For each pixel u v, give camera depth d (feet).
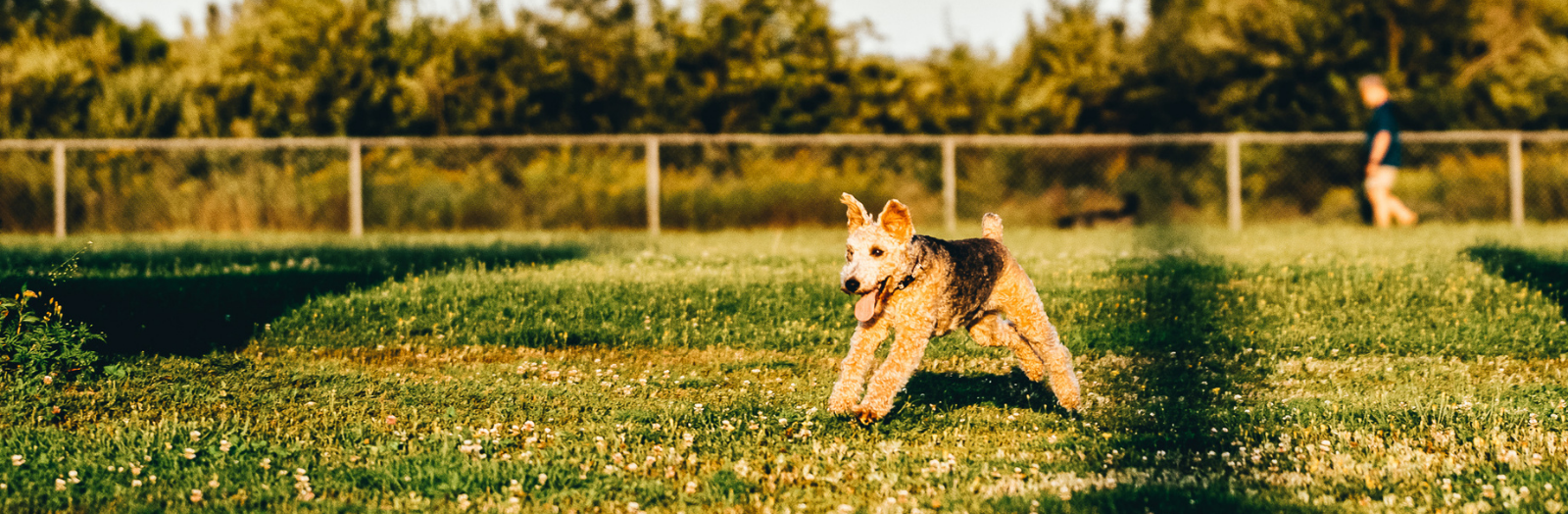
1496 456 15.03
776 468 14.96
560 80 55.83
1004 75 59.36
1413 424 16.89
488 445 15.76
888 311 16.71
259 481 14.03
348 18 54.54
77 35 59.93
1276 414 17.75
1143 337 24.47
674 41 57.52
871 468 14.82
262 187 51.98
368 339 24.20
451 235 48.42
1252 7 58.13
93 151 51.70
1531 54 57.82
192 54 57.62
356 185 48.70
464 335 24.57
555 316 26.32
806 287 29.09
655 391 19.77
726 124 56.44
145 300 25.63
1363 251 36.99
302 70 54.44
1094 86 58.59
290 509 13.03
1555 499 13.33
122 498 13.34
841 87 57.31
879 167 55.36
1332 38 57.82
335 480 14.14
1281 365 22.33
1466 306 27.14
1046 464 15.15
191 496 13.43
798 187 53.26
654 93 56.44
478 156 53.62
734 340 24.59
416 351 23.62
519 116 55.77
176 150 52.47
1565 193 54.75
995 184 55.62
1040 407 18.63
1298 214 55.67
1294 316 26.81
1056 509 13.00
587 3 56.85
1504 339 23.91
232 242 44.04
